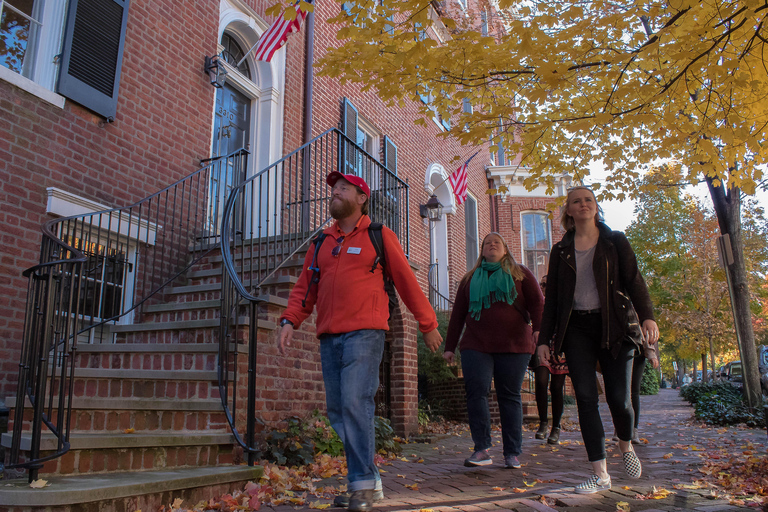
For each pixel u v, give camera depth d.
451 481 3.64
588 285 3.27
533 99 3.60
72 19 5.43
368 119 10.88
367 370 2.76
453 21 3.66
